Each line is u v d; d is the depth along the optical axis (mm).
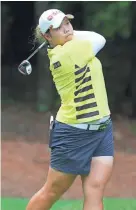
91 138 10844
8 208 15211
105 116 10758
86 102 10641
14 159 21375
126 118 32188
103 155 11023
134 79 33469
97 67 10773
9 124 29438
